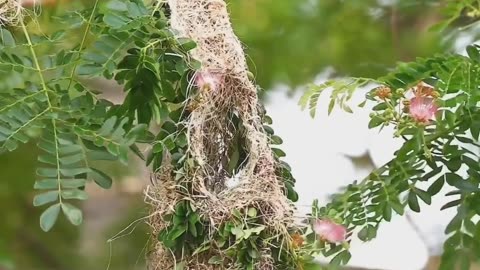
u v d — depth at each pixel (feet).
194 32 10.46
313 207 10.48
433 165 10.66
